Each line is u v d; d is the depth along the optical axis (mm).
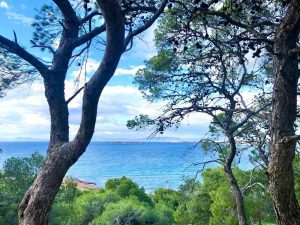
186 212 31688
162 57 7598
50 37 5863
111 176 135500
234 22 4332
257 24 4859
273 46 4312
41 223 4676
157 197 56469
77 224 33188
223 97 8047
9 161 23969
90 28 5523
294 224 4168
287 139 3949
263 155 7988
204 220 30469
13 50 4941
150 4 5910
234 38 4746
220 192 25750
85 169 173625
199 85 8164
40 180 4730
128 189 52031
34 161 24344
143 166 161375
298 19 4109
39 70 5078
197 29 6180
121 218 38188
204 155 9641
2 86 5836
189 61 7383
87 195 42656
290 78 4176
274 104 4246
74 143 4789
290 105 4188
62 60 5230
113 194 43250
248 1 4840
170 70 8078
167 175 112688
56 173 4742
